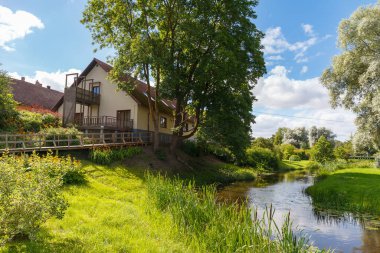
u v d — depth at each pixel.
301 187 24.84
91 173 16.77
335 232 11.34
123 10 23.77
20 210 5.67
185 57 24.89
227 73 23.11
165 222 9.23
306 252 7.08
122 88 24.41
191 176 23.98
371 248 9.59
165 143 32.06
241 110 26.59
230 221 8.45
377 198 15.88
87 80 32.69
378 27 24.56
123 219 8.81
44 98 38.56
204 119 27.30
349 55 27.59
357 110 27.28
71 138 21.17
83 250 6.11
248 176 32.41
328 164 44.56
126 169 19.58
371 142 26.64
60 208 6.71
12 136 18.77
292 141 114.19
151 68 24.23
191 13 23.33
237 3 23.03
